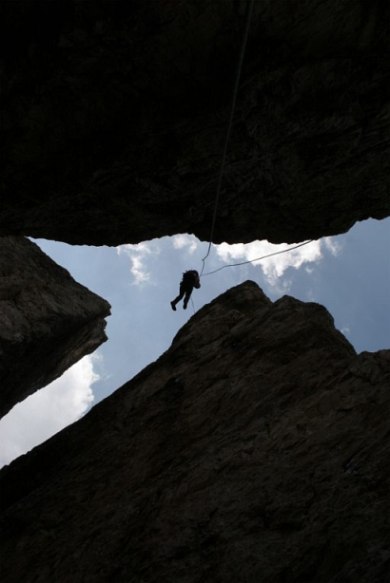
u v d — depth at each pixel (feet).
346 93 27.43
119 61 25.16
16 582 33.14
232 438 37.35
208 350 52.34
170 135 29.66
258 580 25.34
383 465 28.32
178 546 29.43
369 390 35.04
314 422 34.76
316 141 31.01
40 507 40.70
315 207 39.52
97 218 39.22
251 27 23.84
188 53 24.95
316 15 23.35
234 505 30.66
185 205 37.40
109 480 40.50
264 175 34.35
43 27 23.84
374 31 24.44
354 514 26.20
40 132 28.81
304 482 29.96
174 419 44.34
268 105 27.63
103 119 28.55
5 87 25.89
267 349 47.03
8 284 76.38
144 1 22.27
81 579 30.66
